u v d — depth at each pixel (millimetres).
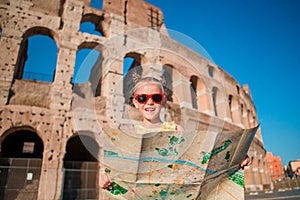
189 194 2287
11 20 22844
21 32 22875
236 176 2461
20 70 29594
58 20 25156
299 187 40969
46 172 18594
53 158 19250
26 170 18531
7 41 21969
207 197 2389
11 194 17359
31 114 20047
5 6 23047
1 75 20500
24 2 24031
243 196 2361
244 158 2451
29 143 27578
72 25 25484
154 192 2250
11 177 17859
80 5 26938
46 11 25047
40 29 24453
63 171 19078
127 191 2250
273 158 99125
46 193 17922
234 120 36125
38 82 21969
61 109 21156
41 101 21047
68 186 19000
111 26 27688
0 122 18953
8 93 20062
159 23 32938
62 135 20328
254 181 36750
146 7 32938
